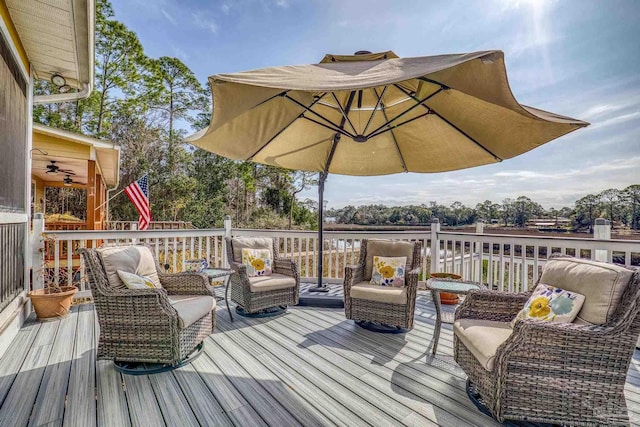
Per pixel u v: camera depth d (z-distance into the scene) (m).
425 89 3.23
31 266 3.94
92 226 7.23
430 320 3.88
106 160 8.30
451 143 3.76
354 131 3.93
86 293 4.46
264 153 4.28
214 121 2.24
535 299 2.26
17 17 3.19
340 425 1.93
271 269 4.27
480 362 2.05
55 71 4.29
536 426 1.95
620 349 1.82
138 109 18.59
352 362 2.75
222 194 20.16
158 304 2.51
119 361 2.65
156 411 2.03
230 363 2.69
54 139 6.57
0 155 2.91
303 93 3.20
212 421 1.94
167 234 4.86
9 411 2.01
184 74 19.70
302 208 23.06
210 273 3.70
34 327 3.42
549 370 1.87
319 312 4.12
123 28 16.86
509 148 3.20
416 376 2.53
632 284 1.88
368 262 4.00
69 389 2.26
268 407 2.09
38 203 12.02
